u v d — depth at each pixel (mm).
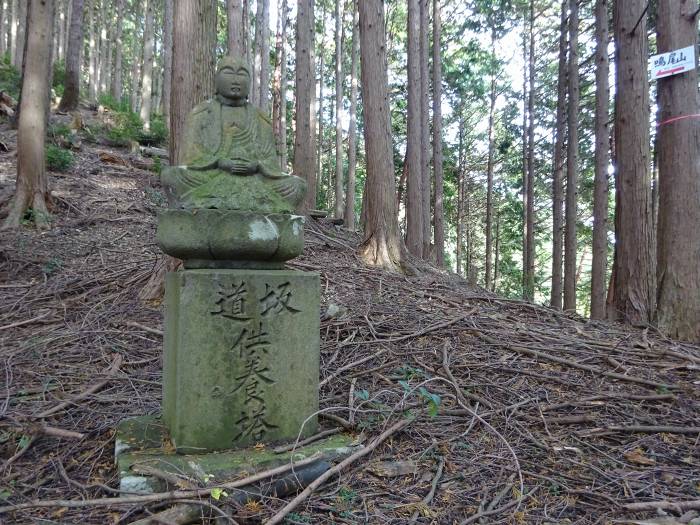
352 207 18312
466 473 3131
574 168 13070
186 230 3031
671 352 5059
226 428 3076
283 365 3215
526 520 2684
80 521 2594
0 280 6809
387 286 7074
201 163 3268
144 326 5367
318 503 2773
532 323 6223
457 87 20938
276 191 3359
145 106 21109
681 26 5879
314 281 3328
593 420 3787
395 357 4836
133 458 2953
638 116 6785
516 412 3928
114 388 4320
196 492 2650
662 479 3092
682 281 5988
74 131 14391
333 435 3389
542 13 19391
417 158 12734
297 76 13562
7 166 11156
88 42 35344
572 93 13039
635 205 6758
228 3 12820
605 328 6258
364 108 8734
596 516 2725
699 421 3805
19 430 3582
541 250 27797
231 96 3453
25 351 4898
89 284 6645
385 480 3035
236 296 3078
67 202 9438
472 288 9039
